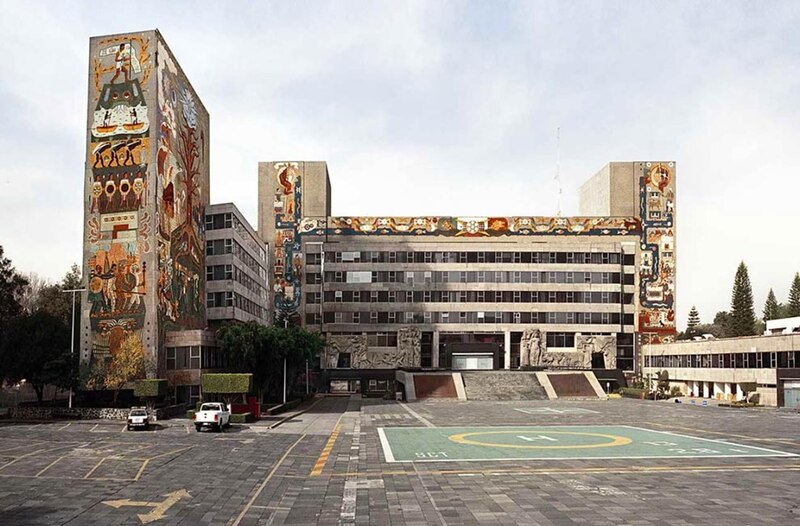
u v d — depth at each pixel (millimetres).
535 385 92312
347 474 28266
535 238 119375
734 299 138500
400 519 20281
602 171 124875
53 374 59531
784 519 19828
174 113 72125
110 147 66938
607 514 20547
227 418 48375
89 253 66125
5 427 49438
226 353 68062
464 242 117938
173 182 70875
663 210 119500
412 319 115938
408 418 57562
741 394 82375
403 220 119312
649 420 54469
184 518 20844
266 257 111250
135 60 67438
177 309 71000
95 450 35969
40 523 20266
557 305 115812
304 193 118625
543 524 19438
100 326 64812
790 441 38531
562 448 36031
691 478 26562
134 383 60281
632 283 118125
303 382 109125
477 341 115625
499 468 29312
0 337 65500
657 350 108188
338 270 116688
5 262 81188
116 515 21250
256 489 25203
